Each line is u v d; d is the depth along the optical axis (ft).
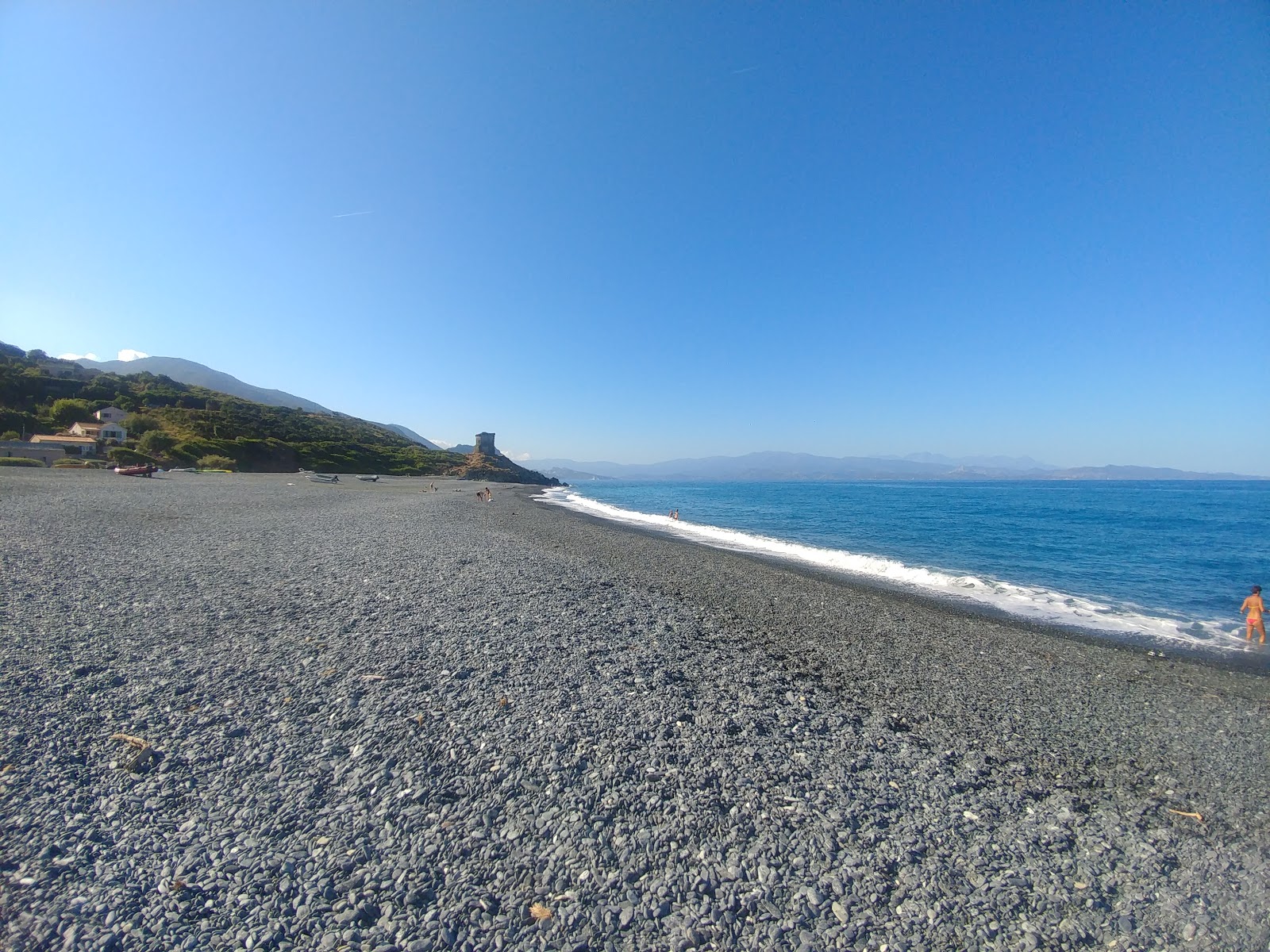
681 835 15.24
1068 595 57.16
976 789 19.03
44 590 33.86
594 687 24.72
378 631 30.22
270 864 13.12
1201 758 22.54
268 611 32.73
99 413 263.70
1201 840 16.92
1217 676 33.88
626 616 37.83
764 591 50.98
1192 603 54.70
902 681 29.48
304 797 15.74
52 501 79.77
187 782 16.06
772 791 17.75
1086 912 13.55
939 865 14.92
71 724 18.67
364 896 12.36
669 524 128.98
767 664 30.45
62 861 12.69
